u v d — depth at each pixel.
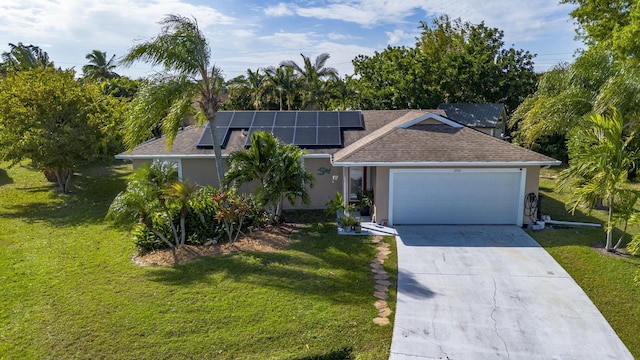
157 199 12.70
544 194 21.06
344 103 45.50
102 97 23.31
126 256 12.79
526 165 14.99
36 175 26.38
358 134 20.44
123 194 12.48
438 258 12.48
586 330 8.70
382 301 9.82
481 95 37.75
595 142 13.11
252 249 13.21
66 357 7.67
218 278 10.94
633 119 15.73
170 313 9.12
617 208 12.23
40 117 19.86
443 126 17.50
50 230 15.74
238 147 18.91
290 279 10.90
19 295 10.08
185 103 15.12
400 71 36.16
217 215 13.46
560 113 17.94
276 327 8.56
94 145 20.58
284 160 14.79
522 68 38.22
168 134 15.16
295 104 45.47
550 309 9.52
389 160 14.94
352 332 8.49
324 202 19.06
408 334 8.51
